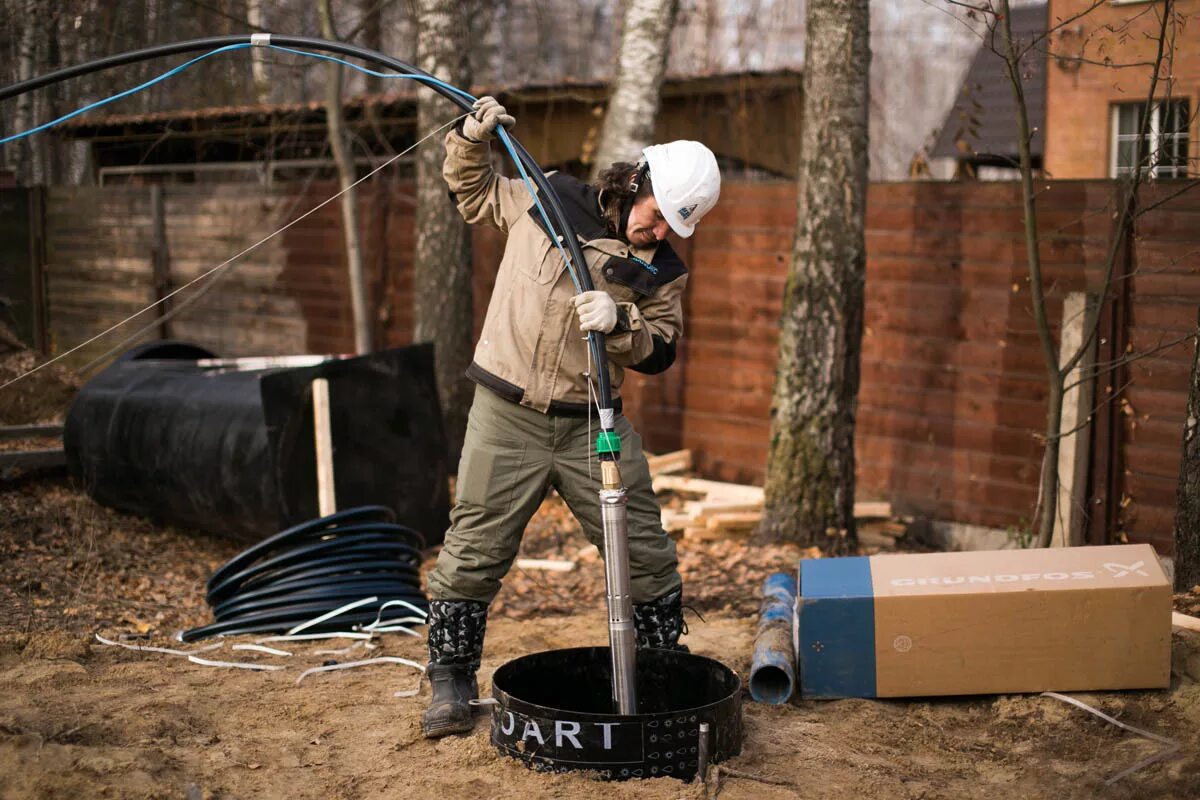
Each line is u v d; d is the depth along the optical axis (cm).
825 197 663
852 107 656
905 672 407
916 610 405
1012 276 689
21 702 384
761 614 475
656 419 890
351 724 389
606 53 2020
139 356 748
